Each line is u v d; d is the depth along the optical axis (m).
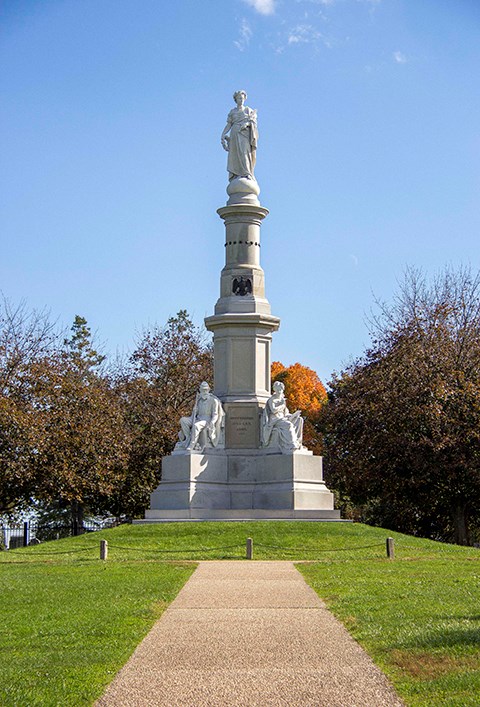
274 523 39.62
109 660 15.52
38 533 73.62
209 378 74.75
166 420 67.56
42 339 61.56
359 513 73.75
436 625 18.02
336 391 68.38
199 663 15.37
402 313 63.56
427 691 13.26
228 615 20.22
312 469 44.66
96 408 59.50
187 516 42.62
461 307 58.44
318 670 14.73
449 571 28.88
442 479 54.53
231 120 50.00
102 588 24.94
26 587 25.58
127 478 64.75
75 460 56.94
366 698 13.08
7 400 53.81
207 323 47.75
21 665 15.27
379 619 19.09
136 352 76.25
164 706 12.93
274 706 12.81
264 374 47.47
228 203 48.94
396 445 54.50
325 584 25.53
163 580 26.66
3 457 53.16
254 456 45.75
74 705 12.98
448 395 52.41
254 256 48.62
